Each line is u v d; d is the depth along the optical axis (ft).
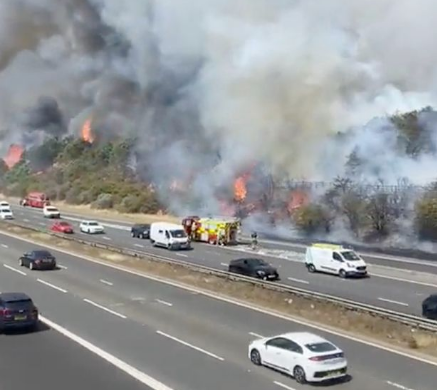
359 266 162.71
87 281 157.69
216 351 94.07
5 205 335.26
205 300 133.69
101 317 118.01
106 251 205.98
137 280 159.02
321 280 158.30
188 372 83.35
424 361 89.15
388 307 125.39
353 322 110.93
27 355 92.02
